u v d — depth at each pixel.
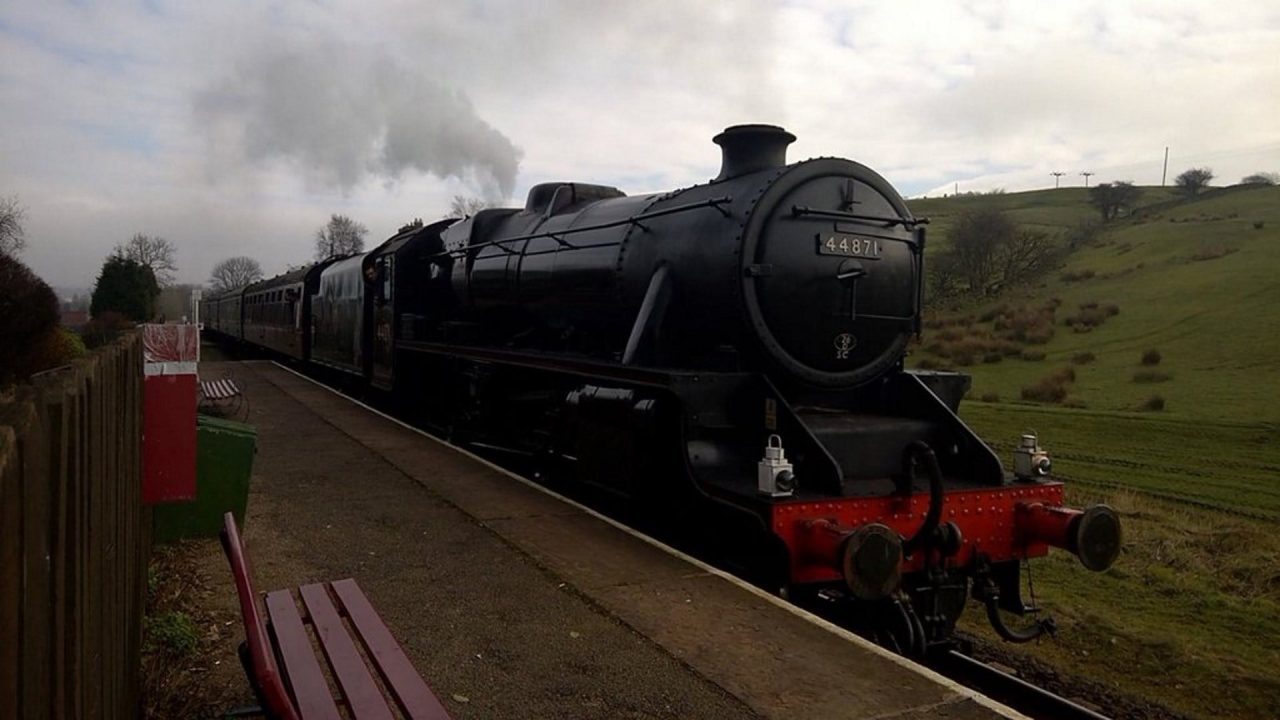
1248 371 22.64
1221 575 8.65
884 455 6.79
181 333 8.52
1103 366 26.33
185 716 4.16
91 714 2.55
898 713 4.28
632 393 7.12
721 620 5.41
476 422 11.85
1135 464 14.57
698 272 7.11
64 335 17.05
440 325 13.91
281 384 20.23
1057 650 7.12
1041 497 6.52
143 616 4.90
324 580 6.00
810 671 4.73
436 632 5.16
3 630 1.50
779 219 6.72
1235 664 6.71
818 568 5.83
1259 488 12.68
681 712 4.26
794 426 6.32
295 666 3.42
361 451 10.90
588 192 11.05
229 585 5.82
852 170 7.11
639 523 8.70
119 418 3.75
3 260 14.93
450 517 7.70
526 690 4.45
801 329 6.76
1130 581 8.61
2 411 1.76
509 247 11.41
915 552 6.04
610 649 4.96
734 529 6.62
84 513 2.42
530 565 6.39
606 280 8.60
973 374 28.33
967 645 6.69
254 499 8.24
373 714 3.11
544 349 10.80
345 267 18.72
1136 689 6.43
